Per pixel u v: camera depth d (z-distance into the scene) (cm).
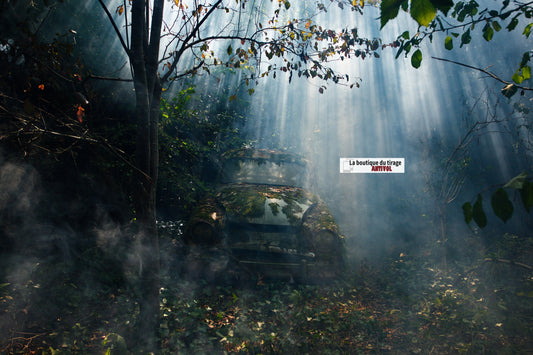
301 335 313
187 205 548
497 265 427
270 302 379
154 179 268
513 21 205
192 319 314
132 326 298
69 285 330
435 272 500
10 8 312
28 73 259
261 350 286
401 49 214
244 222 434
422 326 351
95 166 423
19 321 273
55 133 248
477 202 97
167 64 308
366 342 320
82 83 263
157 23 269
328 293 417
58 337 271
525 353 295
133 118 509
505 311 360
